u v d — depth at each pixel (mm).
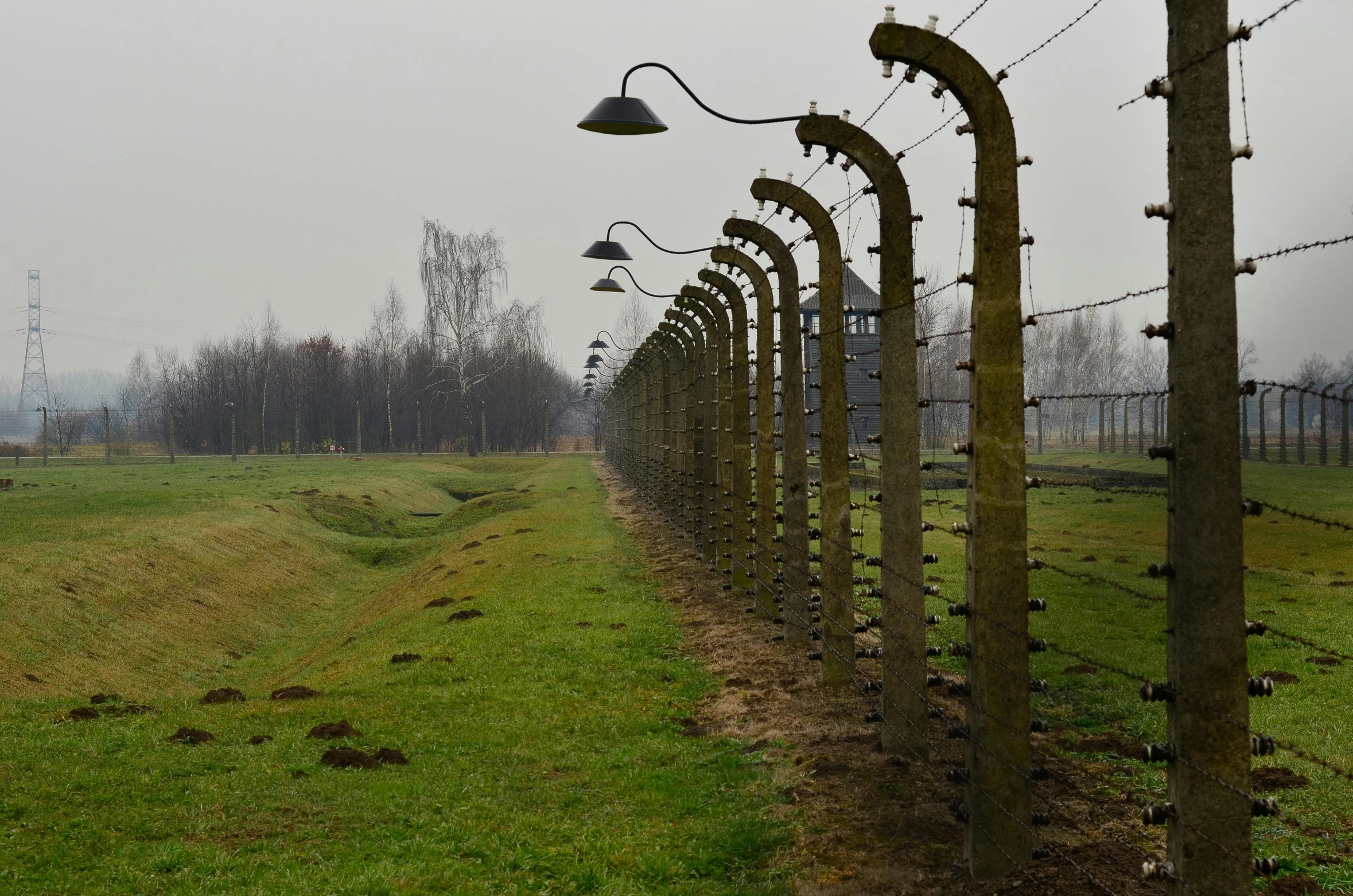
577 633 17625
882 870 7812
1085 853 7527
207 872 8281
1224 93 5094
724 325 22750
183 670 22969
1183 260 5152
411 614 22797
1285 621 15375
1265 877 6980
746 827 9109
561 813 9883
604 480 60906
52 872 8289
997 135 7090
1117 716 11000
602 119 14180
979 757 7375
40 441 137625
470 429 91375
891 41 7074
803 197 12180
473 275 93188
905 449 10000
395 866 8359
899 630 10125
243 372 96875
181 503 40844
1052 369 79000
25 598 22766
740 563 20266
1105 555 23203
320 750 11656
